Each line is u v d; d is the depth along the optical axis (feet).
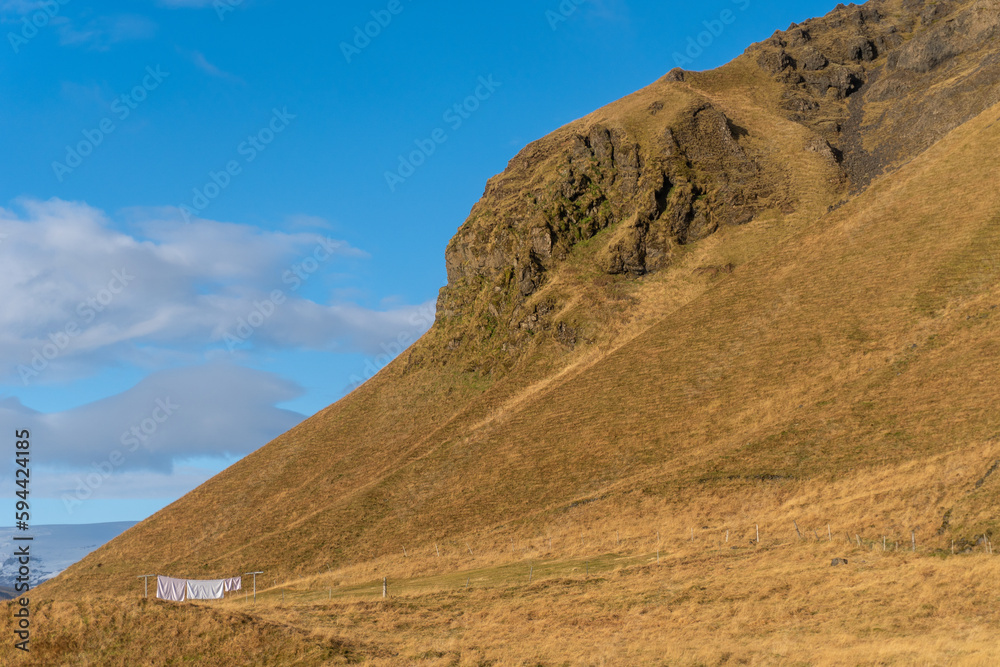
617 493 230.48
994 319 233.96
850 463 197.77
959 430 191.83
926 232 301.84
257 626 115.44
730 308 322.96
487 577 182.50
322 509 303.48
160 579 163.73
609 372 316.40
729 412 255.70
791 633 107.86
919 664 84.17
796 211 391.04
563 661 104.27
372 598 164.04
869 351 251.19
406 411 405.39
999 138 335.06
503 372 384.88
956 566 123.03
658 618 125.29
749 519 186.50
